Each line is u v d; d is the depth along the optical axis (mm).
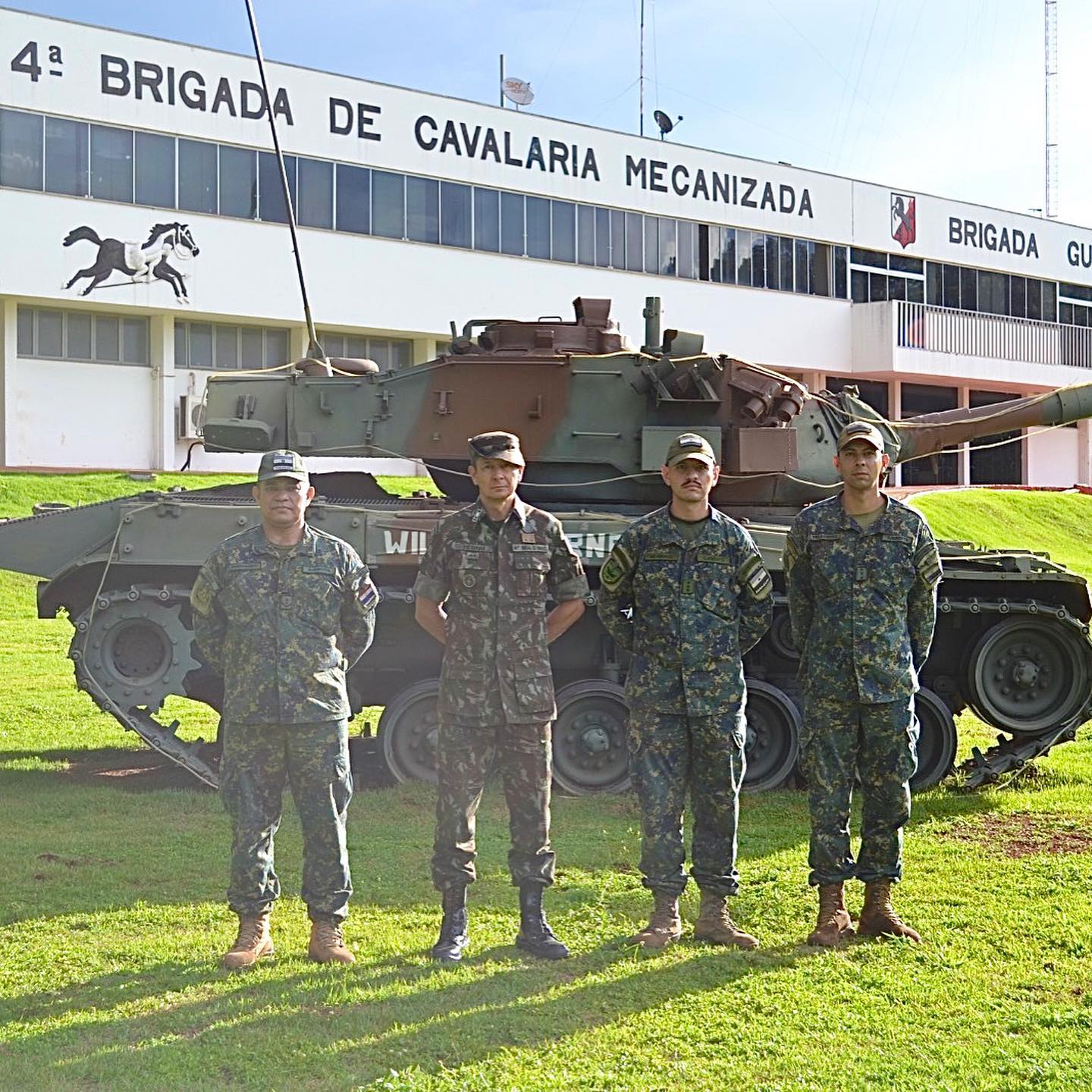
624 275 37719
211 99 30891
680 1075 5523
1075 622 11469
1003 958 6973
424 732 11156
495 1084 5430
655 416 11695
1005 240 47469
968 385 48469
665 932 7152
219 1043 5812
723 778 7199
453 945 6918
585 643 11633
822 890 7320
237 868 6836
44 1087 5363
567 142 36281
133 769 12117
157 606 10867
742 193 40031
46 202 29031
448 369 11703
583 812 10430
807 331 42188
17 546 10969
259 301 31859
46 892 8039
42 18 28766
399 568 11266
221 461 32875
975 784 11344
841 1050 5770
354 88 32812
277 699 6773
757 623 7281
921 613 7422
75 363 31188
